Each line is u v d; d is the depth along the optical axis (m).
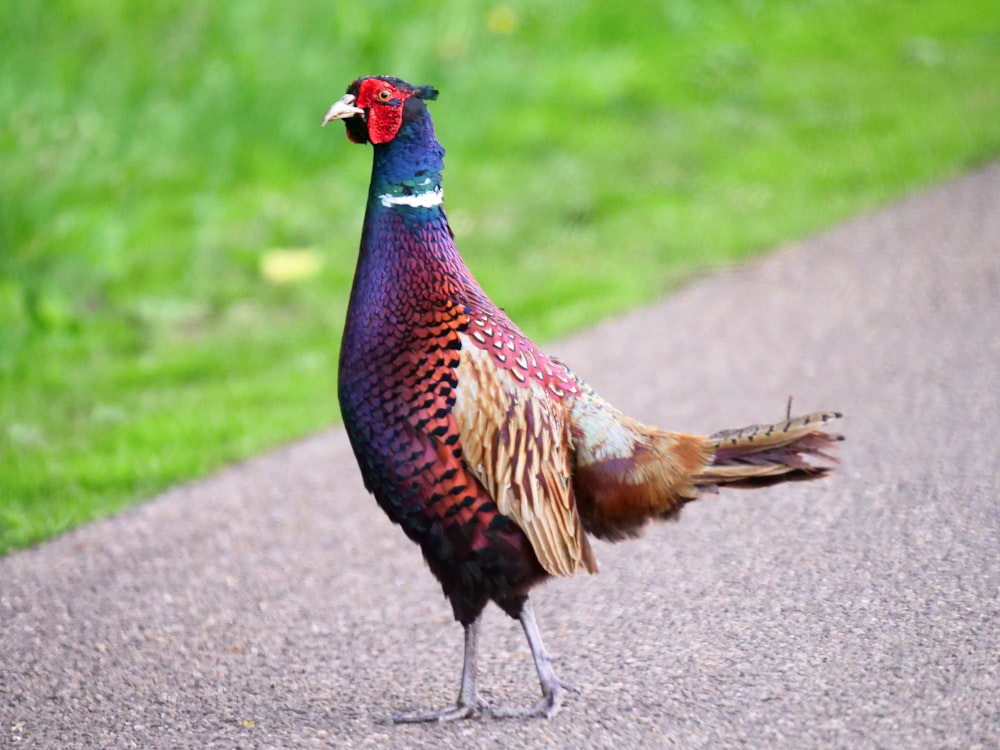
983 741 10.96
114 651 14.11
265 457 19.41
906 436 17.72
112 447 20.00
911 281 23.30
